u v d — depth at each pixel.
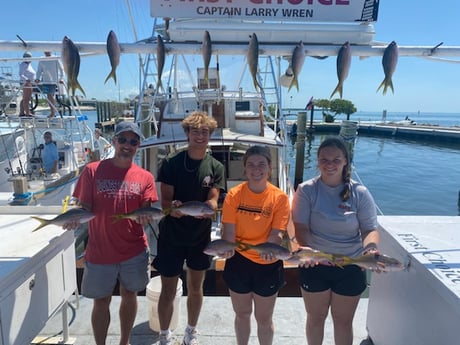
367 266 2.09
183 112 6.66
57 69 8.76
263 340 2.54
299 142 12.98
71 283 2.94
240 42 3.05
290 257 2.17
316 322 2.42
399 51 2.95
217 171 2.85
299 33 3.04
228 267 2.51
